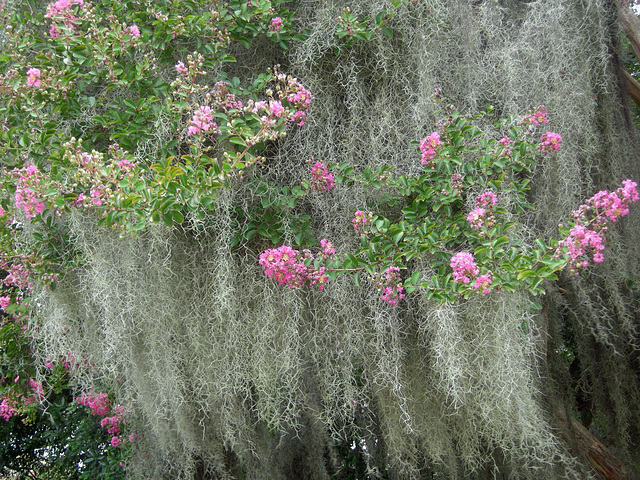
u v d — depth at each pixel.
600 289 1.90
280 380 1.64
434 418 1.71
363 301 1.58
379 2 1.65
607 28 1.84
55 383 2.62
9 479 3.21
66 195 1.47
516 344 1.46
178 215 1.37
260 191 1.55
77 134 1.62
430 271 1.52
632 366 2.12
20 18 1.69
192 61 1.45
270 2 1.57
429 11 1.61
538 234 1.66
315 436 2.27
